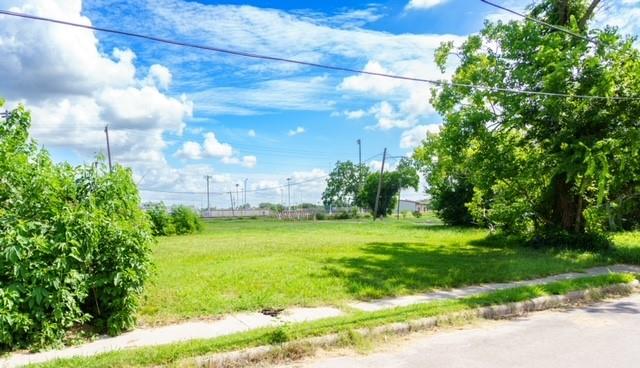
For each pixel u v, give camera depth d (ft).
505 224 59.98
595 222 54.44
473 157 56.18
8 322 17.29
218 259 43.27
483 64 54.39
